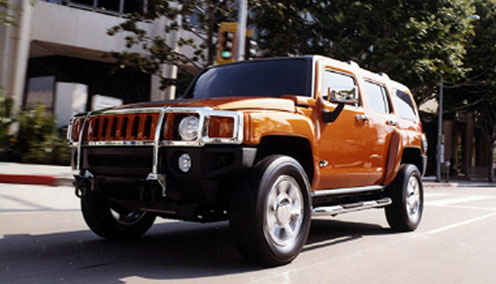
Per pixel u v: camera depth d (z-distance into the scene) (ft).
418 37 50.03
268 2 43.91
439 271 12.97
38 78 66.13
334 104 15.20
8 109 44.93
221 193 12.74
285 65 15.85
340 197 17.04
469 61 72.95
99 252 13.91
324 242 16.80
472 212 28.27
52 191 29.43
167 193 11.69
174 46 59.98
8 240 15.24
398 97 20.65
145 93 67.92
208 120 11.34
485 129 107.76
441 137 80.53
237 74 16.70
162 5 45.44
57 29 59.11
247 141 11.53
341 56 53.42
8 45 54.19
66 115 64.18
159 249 14.57
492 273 12.98
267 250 11.82
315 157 13.75
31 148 44.88
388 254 14.97
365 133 16.87
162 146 11.67
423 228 21.02
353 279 11.72
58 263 12.44
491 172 104.32
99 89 65.92
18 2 53.98
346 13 53.26
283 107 13.21
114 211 15.64
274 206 12.14
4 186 30.53
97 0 61.57
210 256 13.64
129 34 62.80
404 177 19.30
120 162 12.64
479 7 71.00
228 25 36.14
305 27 53.98
